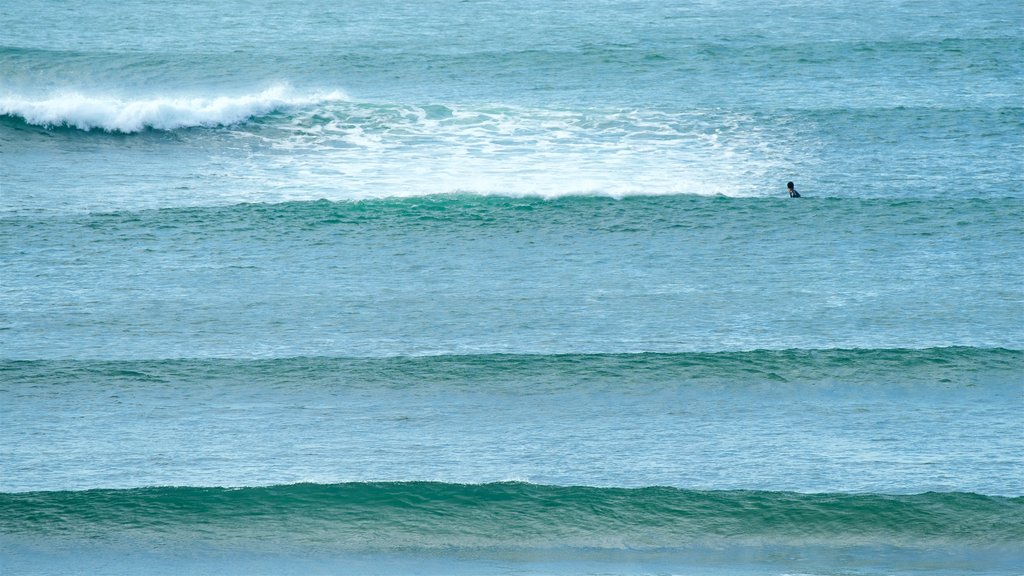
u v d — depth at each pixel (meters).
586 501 47.69
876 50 120.19
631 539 45.94
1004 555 44.59
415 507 47.50
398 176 87.50
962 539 45.38
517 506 47.53
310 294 68.50
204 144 95.38
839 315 65.88
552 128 97.75
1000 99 104.56
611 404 56.78
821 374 59.25
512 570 43.88
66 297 67.19
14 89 108.25
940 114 100.56
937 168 89.06
